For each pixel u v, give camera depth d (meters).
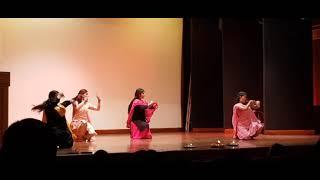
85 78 8.69
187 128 9.41
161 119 9.34
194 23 9.28
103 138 7.75
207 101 9.30
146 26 9.18
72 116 7.75
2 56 8.09
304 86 8.34
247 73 8.97
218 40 9.38
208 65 9.33
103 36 8.84
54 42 8.47
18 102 8.17
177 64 9.47
